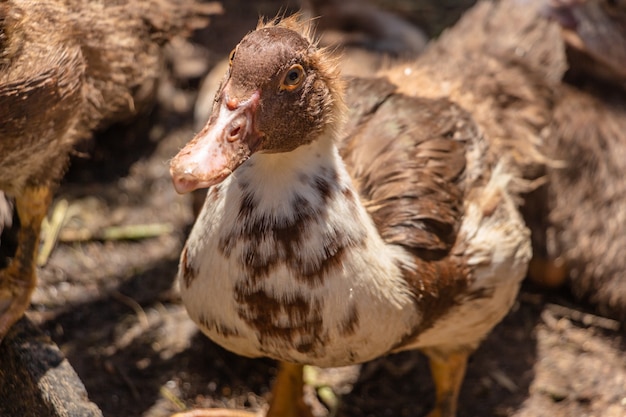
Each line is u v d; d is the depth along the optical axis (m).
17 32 5.02
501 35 7.30
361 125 5.64
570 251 7.13
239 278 4.73
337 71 4.75
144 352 6.62
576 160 7.10
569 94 7.23
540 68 7.16
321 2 8.97
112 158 8.16
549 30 7.33
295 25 4.98
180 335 6.77
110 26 5.57
